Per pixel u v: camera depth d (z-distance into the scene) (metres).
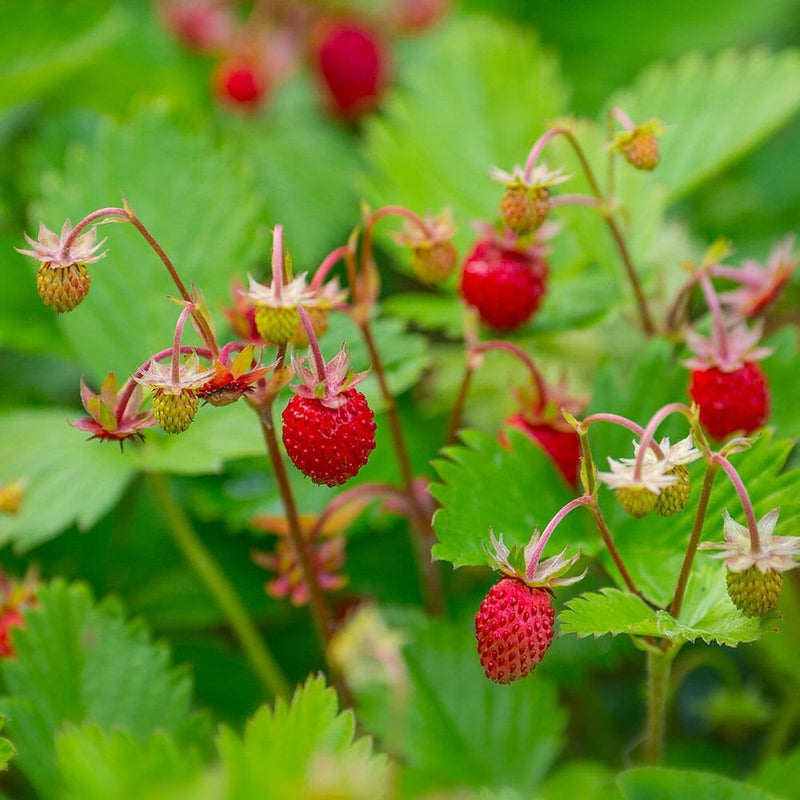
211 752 0.49
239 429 0.52
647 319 0.53
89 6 0.62
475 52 0.60
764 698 0.56
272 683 0.53
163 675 0.50
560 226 0.52
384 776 0.44
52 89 0.69
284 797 0.42
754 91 0.59
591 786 0.47
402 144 0.59
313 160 0.69
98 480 0.52
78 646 0.50
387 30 0.73
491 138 0.59
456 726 0.50
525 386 0.51
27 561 0.56
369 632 0.50
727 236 0.67
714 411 0.49
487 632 0.45
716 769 0.53
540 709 0.51
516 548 0.45
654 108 0.59
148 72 0.71
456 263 0.51
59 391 0.63
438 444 0.56
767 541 0.44
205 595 0.56
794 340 0.52
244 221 0.55
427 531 0.52
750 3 0.77
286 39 0.70
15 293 0.57
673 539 0.48
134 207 0.56
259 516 0.52
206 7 0.71
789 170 0.70
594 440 0.50
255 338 0.50
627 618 0.45
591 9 0.78
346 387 0.46
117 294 0.55
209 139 0.56
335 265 0.63
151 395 0.46
